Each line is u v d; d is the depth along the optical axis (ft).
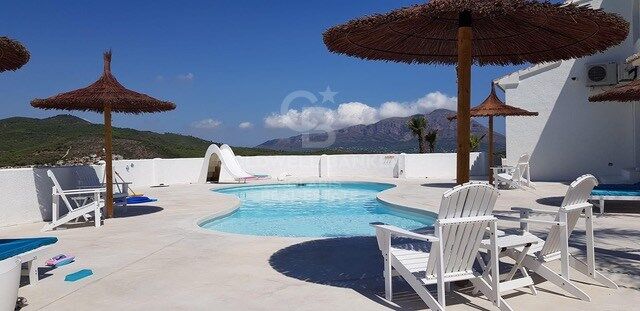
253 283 17.21
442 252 13.61
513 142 61.98
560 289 16.02
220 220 36.94
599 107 58.13
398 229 14.94
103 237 26.78
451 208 13.56
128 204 40.16
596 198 32.07
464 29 17.25
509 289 14.85
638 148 55.26
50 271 19.30
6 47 19.25
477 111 52.90
